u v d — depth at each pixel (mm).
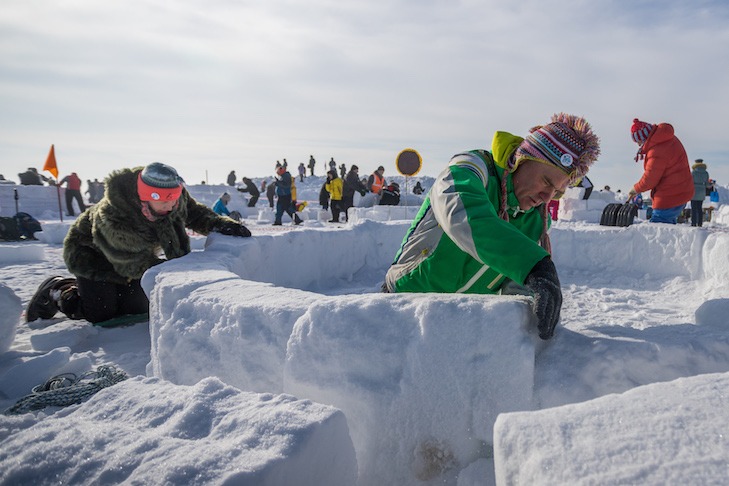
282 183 15016
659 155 6969
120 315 4176
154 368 2535
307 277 5594
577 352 1363
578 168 1794
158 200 3623
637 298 5355
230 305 1935
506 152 1876
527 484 715
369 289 5699
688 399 797
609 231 6660
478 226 1477
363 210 14500
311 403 1156
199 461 926
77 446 1050
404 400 1411
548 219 2148
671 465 652
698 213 9836
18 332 3895
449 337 1380
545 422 789
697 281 5789
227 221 4348
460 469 1355
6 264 8180
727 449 667
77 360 2875
